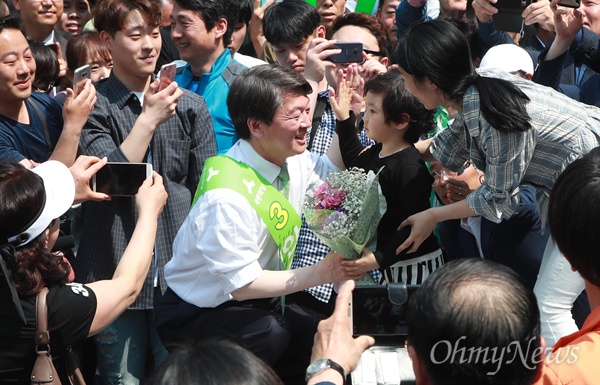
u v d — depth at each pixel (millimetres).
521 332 1766
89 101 3570
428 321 1792
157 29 3828
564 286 3182
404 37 3139
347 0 6387
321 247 3693
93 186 3107
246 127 3119
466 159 3557
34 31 5562
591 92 4508
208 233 2986
